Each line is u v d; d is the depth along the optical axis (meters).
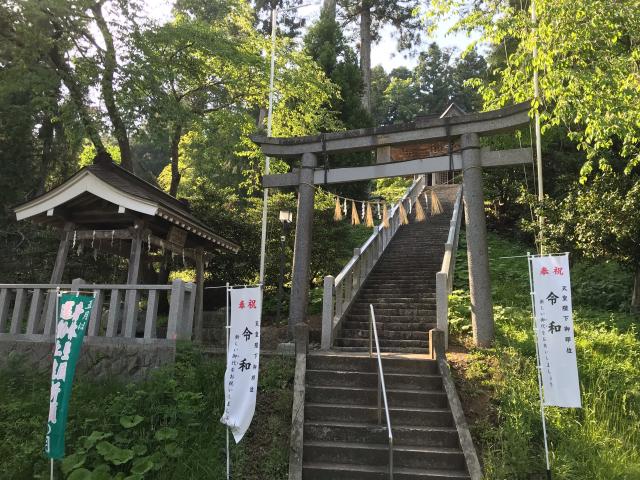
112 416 6.26
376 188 29.08
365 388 6.91
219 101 15.41
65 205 9.52
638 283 10.01
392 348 8.55
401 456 5.71
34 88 11.74
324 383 7.06
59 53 12.71
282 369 7.24
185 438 5.91
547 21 9.23
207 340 11.18
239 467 5.61
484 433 5.87
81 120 12.26
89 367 7.76
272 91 13.79
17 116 16.00
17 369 7.96
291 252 14.06
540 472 5.43
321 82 15.84
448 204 19.72
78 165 19.75
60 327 5.56
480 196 8.59
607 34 9.01
